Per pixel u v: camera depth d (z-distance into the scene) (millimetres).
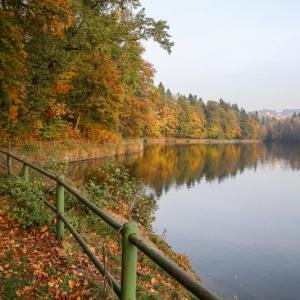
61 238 7281
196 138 144500
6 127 30047
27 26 21891
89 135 50312
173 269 2547
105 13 27984
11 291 5211
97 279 6008
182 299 7383
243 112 187625
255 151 108875
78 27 26812
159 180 35438
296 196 31812
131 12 27844
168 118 121125
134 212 14781
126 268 3422
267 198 30359
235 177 43531
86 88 46156
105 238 9062
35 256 6566
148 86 65125
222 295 11820
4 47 20312
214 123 153750
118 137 58125
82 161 40750
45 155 31922
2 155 22750
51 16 20953
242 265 14719
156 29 27547
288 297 12047
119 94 47531
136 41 28688
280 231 20156
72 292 5414
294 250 16891
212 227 20188
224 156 77500
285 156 90250
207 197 29125
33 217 8203
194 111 140625
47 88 30094
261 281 13273
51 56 27141
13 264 6094
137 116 70750
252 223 21609
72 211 9914
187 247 16500
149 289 6984
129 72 37469
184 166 50156
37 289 5379
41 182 12141
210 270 13969
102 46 28531
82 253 7012
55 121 41062
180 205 25219
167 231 18750
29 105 30469
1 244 7000
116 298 4465
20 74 22906
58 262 6379
